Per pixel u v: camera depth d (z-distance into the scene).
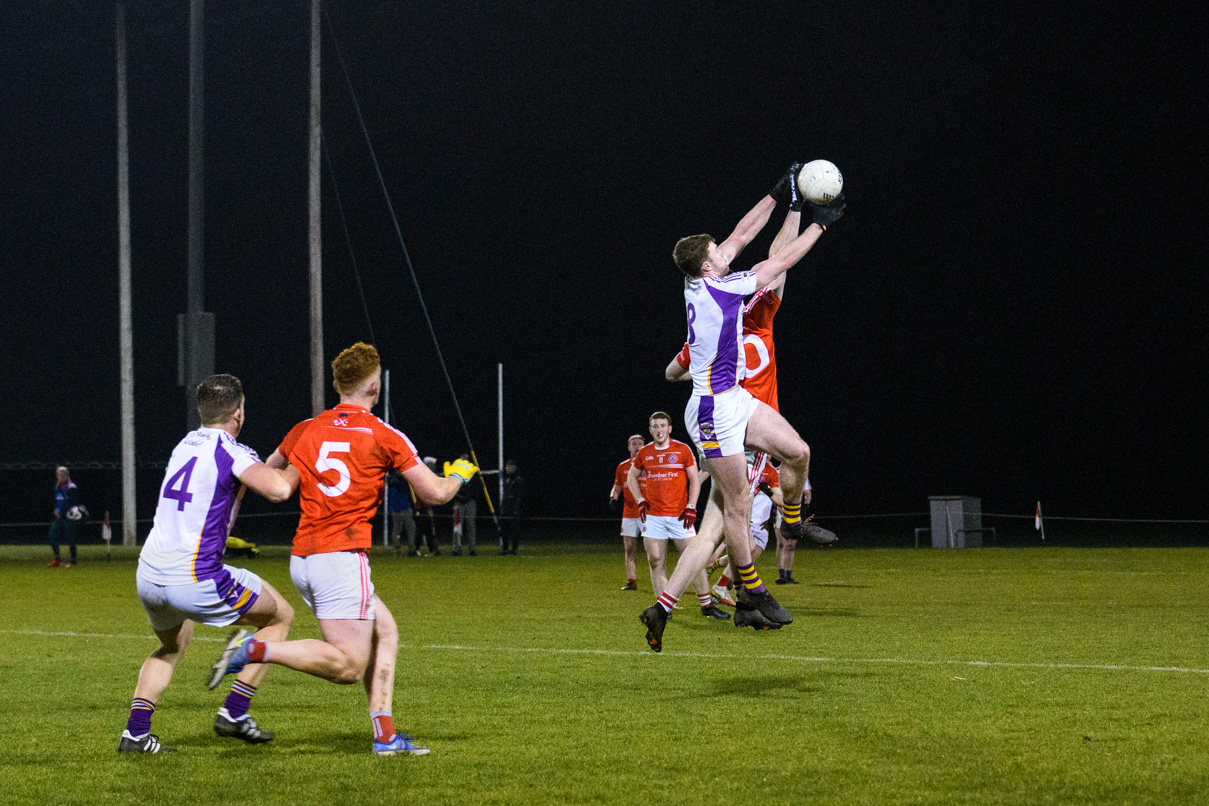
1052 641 17.53
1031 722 11.69
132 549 49.50
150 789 9.52
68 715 12.80
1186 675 14.39
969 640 17.75
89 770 10.19
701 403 13.23
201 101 30.50
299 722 12.27
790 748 10.68
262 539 56.00
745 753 10.50
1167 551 39.69
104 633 20.28
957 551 41.75
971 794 9.07
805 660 16.02
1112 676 14.35
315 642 10.16
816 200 13.13
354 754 10.70
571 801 8.99
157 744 10.91
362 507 10.41
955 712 12.24
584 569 35.62
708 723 11.88
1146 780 9.41
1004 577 29.55
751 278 12.97
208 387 10.88
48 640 19.31
